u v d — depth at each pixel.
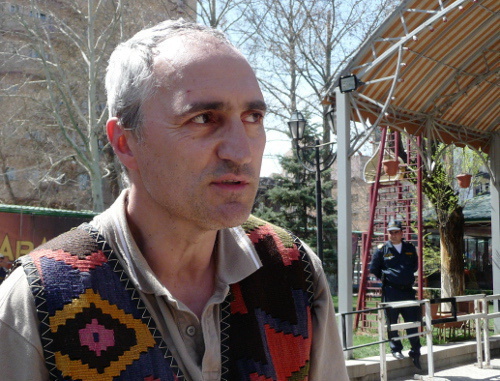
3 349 0.98
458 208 13.29
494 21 8.02
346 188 7.68
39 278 1.02
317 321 1.30
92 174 21.47
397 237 8.43
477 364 8.33
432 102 9.32
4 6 21.62
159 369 1.04
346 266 7.61
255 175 1.05
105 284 1.05
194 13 24.03
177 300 1.08
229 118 1.03
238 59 1.06
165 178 1.03
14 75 23.30
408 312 8.09
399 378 7.57
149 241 1.12
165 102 1.02
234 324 1.15
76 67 24.03
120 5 21.62
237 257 1.19
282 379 1.18
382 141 12.24
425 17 7.52
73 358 0.98
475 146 10.87
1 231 8.53
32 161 24.59
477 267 24.67
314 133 21.78
